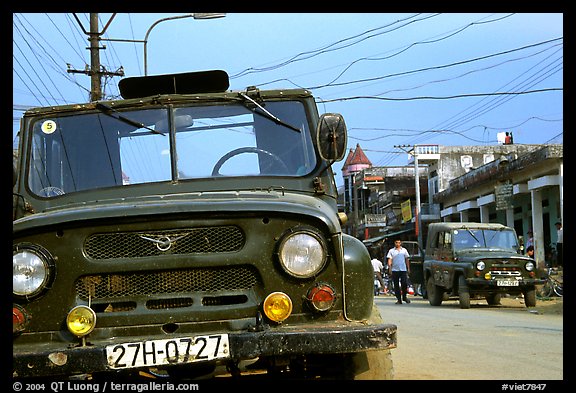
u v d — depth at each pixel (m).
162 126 5.59
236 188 5.39
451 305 19.02
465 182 37.84
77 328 4.33
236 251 4.49
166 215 4.49
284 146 5.58
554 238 30.56
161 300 4.47
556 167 27.55
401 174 59.03
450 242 18.23
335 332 4.18
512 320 13.11
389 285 28.80
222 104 5.65
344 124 5.21
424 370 6.88
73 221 4.46
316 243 4.49
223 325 4.41
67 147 5.61
